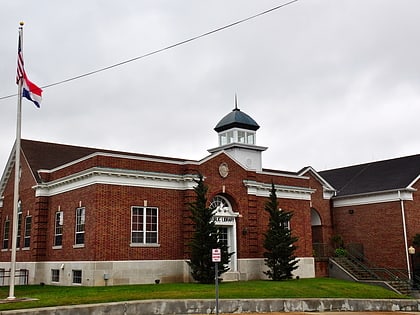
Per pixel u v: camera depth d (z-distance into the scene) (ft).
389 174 143.54
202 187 90.07
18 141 70.74
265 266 106.42
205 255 86.89
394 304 86.84
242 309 70.49
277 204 103.86
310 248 117.08
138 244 89.15
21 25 73.51
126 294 69.26
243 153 126.72
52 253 100.32
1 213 128.16
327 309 78.59
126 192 89.56
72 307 58.34
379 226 135.64
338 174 162.91
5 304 59.88
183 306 66.03
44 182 105.70
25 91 72.74
